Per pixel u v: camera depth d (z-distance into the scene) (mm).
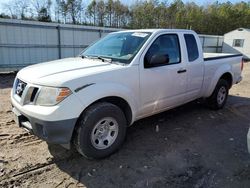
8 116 5191
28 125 3094
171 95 4250
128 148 3721
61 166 3203
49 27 14953
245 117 5320
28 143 3820
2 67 13328
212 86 5312
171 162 3344
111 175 3027
